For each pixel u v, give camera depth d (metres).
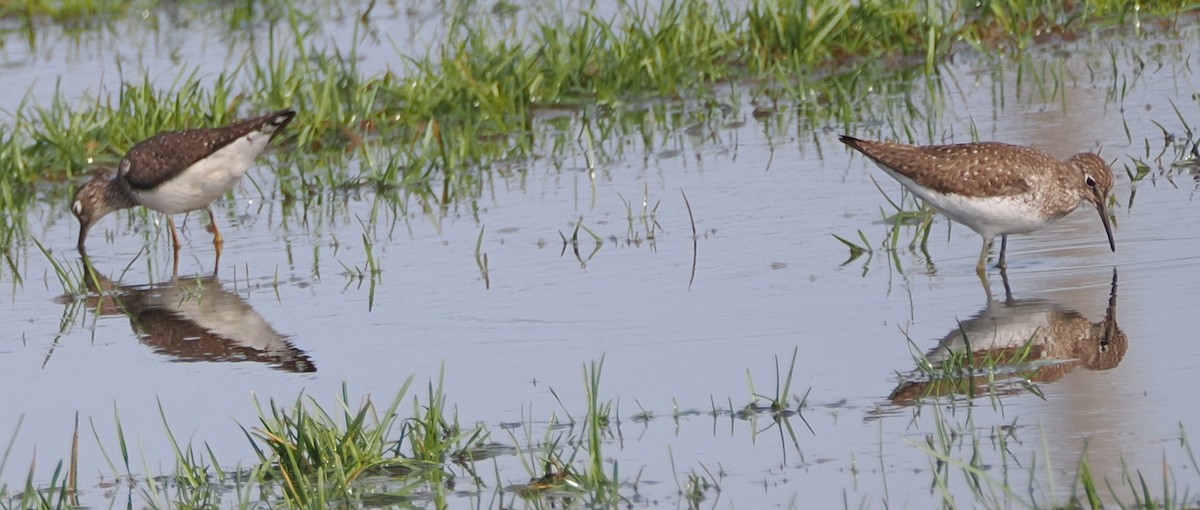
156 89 38.06
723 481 16.70
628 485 16.75
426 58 36.19
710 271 24.25
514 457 17.80
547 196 29.53
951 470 16.55
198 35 44.38
